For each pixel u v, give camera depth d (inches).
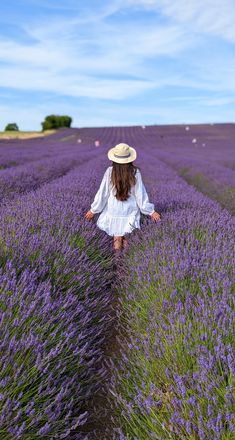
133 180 169.9
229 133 2581.2
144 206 174.7
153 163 666.2
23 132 2743.6
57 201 209.0
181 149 1529.3
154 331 100.9
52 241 142.1
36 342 82.7
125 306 132.0
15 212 175.9
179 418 70.1
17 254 128.7
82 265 139.6
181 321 94.7
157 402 77.5
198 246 150.4
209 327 89.5
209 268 124.7
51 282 124.9
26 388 77.9
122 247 187.0
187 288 118.2
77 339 97.3
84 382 93.1
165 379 84.5
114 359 112.4
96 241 174.1
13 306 95.1
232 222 183.0
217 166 699.4
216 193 438.3
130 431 78.2
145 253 153.3
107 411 91.9
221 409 68.7
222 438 63.3
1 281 102.7
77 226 167.9
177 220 178.2
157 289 119.7
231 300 103.2
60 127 3344.0
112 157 167.9
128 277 147.3
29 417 71.1
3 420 66.9
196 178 567.8
